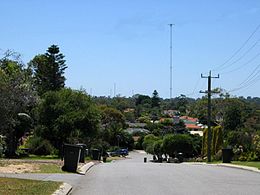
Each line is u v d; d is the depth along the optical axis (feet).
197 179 64.49
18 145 165.99
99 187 53.83
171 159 180.14
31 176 62.08
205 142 183.83
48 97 172.35
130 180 62.49
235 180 63.41
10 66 98.53
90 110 172.55
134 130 426.92
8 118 87.86
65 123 167.63
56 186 49.57
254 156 134.82
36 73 243.19
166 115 491.31
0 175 61.11
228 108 245.04
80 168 79.87
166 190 51.01
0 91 84.58
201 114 341.00
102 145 197.98
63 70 250.98
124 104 562.66
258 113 252.01
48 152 163.02
